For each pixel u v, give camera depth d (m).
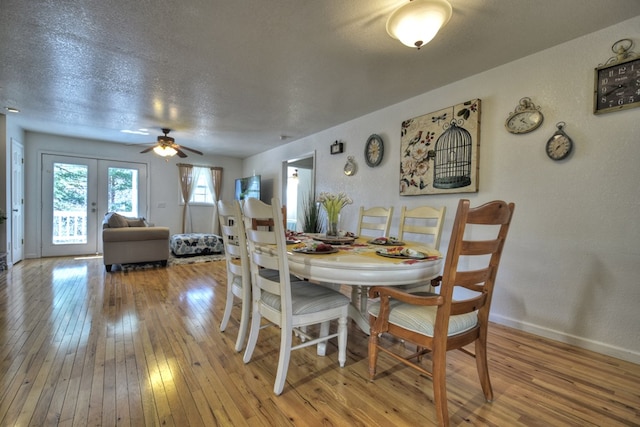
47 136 5.39
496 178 2.62
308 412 1.44
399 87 3.07
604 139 2.06
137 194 6.39
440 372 1.33
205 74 2.81
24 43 2.28
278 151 6.18
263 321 2.56
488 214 1.33
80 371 1.75
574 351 2.10
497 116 2.61
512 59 2.48
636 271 1.95
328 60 2.52
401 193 3.42
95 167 5.89
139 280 3.83
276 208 1.52
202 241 5.59
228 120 4.29
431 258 1.69
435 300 1.31
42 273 4.16
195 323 2.50
